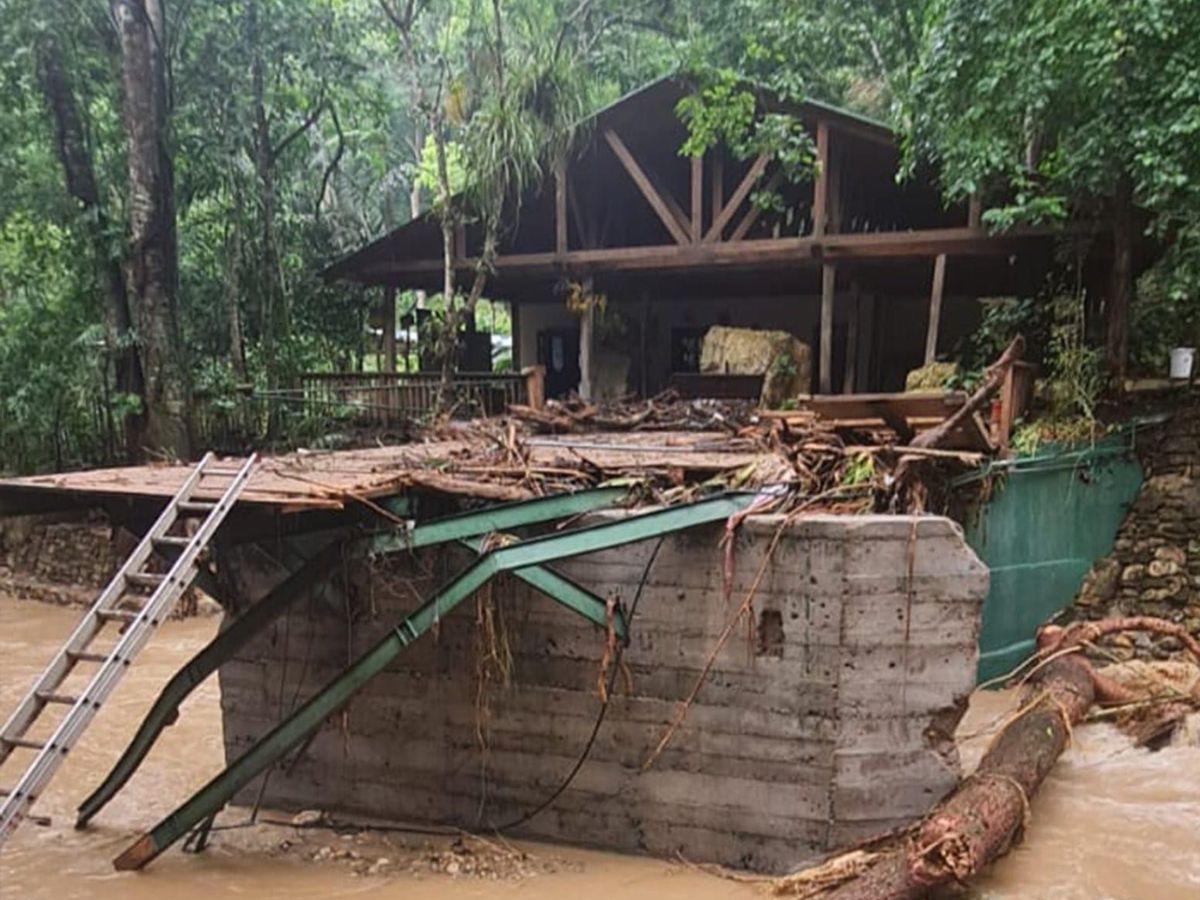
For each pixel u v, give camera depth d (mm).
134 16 13594
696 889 5016
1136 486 9609
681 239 13484
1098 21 8328
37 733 8445
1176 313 10656
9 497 5609
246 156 17797
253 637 5930
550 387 18312
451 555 5922
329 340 18781
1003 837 4867
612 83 15773
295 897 5035
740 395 13359
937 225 14820
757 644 5164
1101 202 10297
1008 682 8594
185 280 17250
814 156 13070
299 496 4984
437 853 5586
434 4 16031
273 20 15805
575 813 5645
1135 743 7086
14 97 14445
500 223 14852
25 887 5234
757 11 13898
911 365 16641
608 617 5285
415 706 6039
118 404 13930
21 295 16078
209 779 7137
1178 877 5016
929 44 10266
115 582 4738
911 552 5016
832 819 5043
